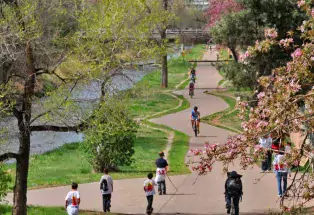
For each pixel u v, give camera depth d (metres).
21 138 18.02
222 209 20.20
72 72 17.66
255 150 12.91
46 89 18.31
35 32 17.23
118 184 24.62
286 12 33.28
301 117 12.48
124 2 17.97
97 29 17.52
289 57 32.50
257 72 33.94
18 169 18.25
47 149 34.06
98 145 27.69
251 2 34.06
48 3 19.08
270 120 12.74
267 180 23.73
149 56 19.30
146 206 20.89
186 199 21.62
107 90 18.16
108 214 19.55
